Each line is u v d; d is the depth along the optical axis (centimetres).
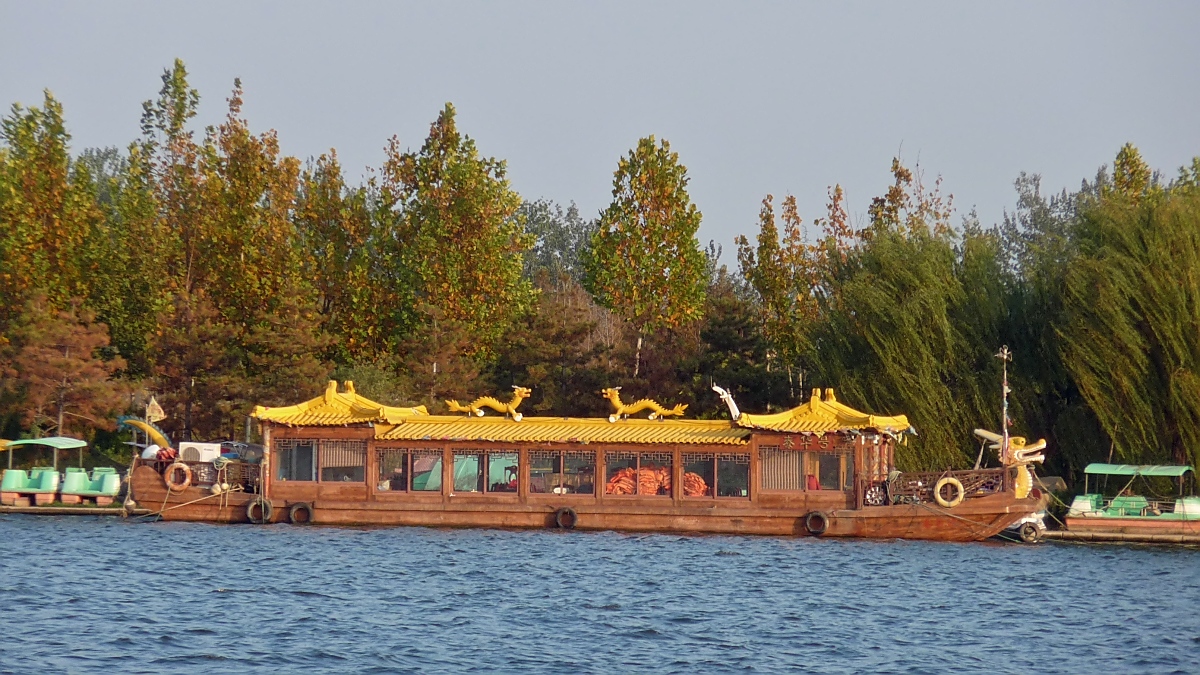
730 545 19888
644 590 15900
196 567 17375
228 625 13612
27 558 18138
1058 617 14712
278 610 14450
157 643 12719
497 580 16475
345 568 17350
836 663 12356
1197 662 12550
